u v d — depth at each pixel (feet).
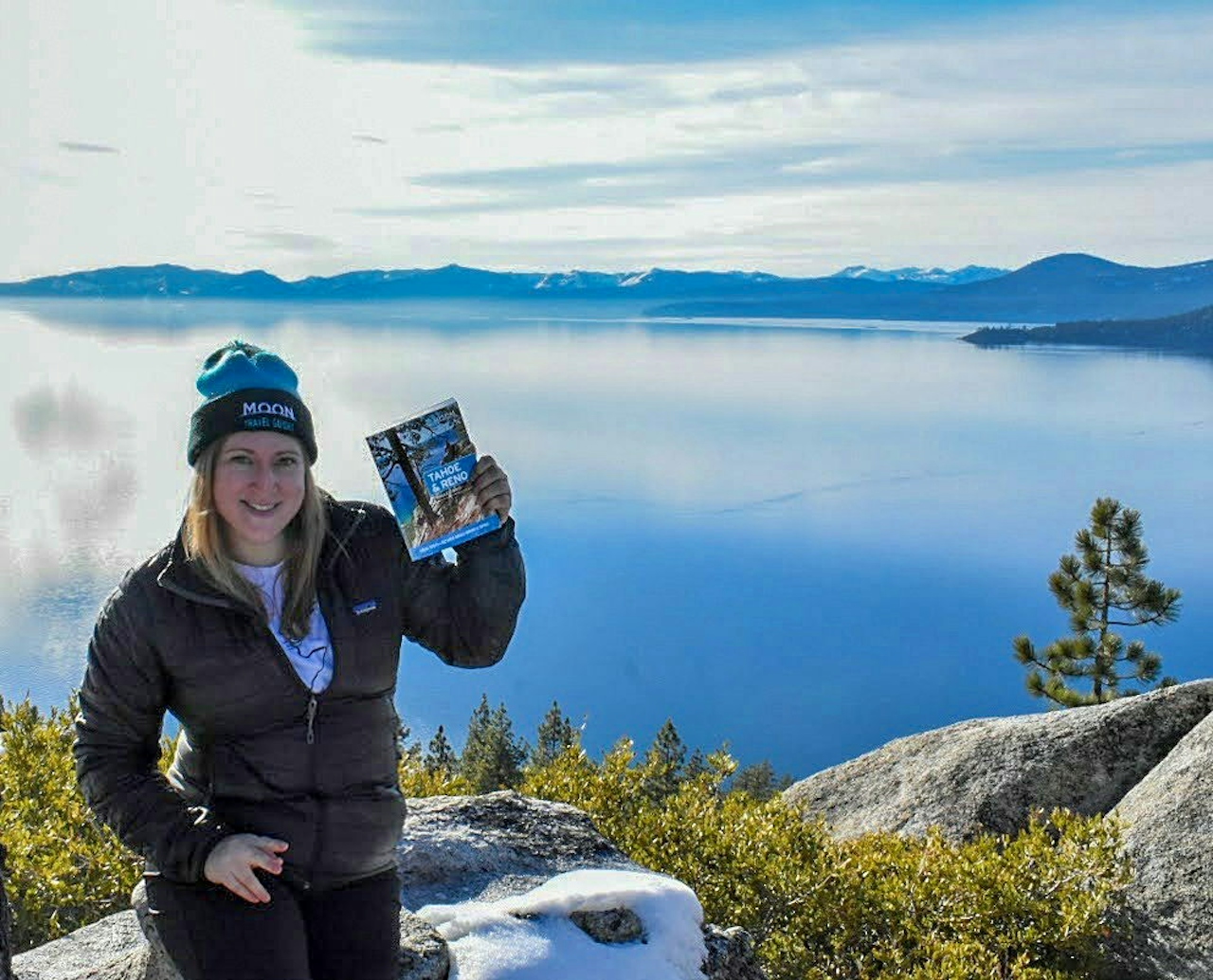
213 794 5.51
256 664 5.40
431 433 5.88
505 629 6.02
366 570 5.69
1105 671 37.22
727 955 7.32
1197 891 12.72
